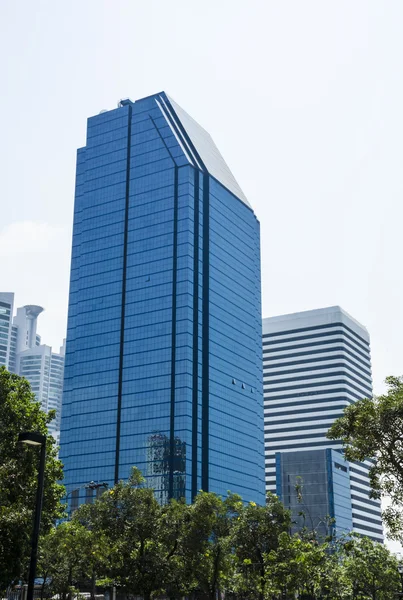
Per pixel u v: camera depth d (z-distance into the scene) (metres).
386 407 37.53
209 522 61.56
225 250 198.50
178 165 191.75
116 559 57.25
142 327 182.38
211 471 171.88
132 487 59.53
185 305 176.75
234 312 197.12
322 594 88.12
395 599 93.38
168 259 184.00
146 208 193.00
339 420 39.88
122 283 190.12
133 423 175.50
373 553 93.56
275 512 69.00
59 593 84.62
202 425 173.25
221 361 185.62
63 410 190.00
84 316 194.38
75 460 182.25
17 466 51.97
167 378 173.62
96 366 187.25
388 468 38.00
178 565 57.72
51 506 59.28
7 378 57.28
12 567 46.78
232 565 69.56
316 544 85.88
